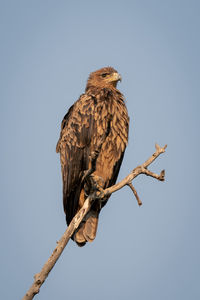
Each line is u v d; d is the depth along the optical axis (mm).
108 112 12164
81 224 11297
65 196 11961
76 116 12312
